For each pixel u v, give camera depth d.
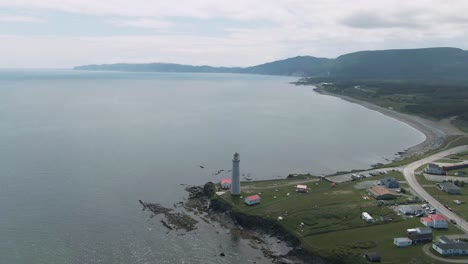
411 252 93.81
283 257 99.31
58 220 113.38
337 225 108.50
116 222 114.19
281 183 143.62
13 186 139.50
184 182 151.62
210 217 121.38
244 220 115.94
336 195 129.12
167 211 123.31
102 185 144.12
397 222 108.69
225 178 157.75
